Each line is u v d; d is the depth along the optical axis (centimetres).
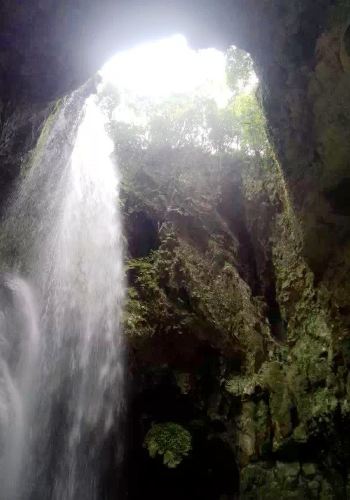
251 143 819
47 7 443
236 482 725
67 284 867
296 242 689
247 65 781
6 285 779
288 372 666
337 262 530
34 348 828
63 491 815
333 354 580
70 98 639
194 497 768
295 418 631
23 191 693
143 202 851
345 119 426
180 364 790
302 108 472
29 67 487
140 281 805
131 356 798
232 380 743
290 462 617
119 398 820
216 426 749
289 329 713
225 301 787
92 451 825
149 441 736
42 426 827
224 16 482
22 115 538
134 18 480
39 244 820
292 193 564
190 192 855
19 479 784
